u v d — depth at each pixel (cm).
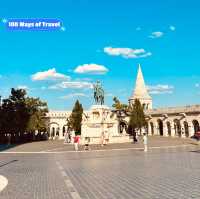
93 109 5688
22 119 6762
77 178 1510
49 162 2431
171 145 4659
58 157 2936
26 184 1374
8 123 6481
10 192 1188
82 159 2620
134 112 8056
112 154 3133
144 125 8081
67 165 2147
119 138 5688
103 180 1421
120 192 1124
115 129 5734
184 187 1183
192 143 5109
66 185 1315
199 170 1680
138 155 2898
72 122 8225
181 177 1438
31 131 7306
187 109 8512
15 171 1881
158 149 3819
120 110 9112
